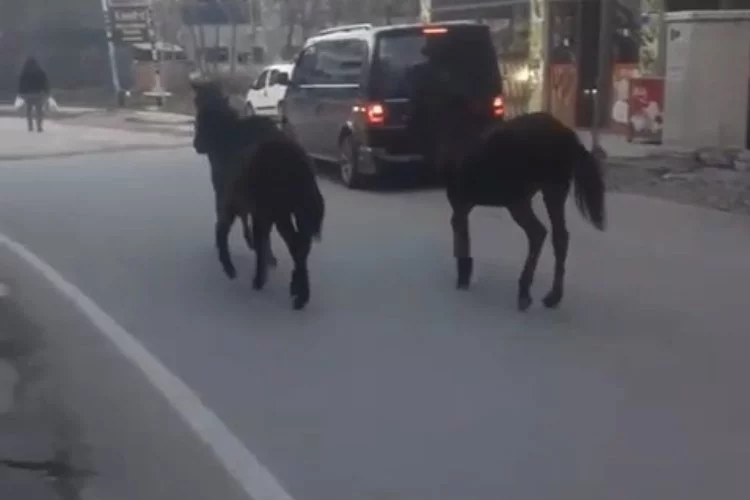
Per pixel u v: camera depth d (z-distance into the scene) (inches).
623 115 1125.7
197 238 641.0
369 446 315.3
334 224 668.7
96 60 2404.0
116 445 319.3
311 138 884.0
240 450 312.8
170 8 2395.4
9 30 2432.3
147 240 637.9
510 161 449.4
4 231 684.1
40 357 409.1
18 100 2025.1
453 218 491.5
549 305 461.7
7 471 301.0
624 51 1159.0
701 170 861.2
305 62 906.1
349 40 823.7
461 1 1393.9
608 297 477.7
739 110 965.8
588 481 289.7
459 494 282.8
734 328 427.8
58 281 534.0
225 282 525.3
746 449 310.2
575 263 546.0
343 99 822.5
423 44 767.1
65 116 1923.0
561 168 447.5
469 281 497.0
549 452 309.1
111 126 1658.5
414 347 409.7
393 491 285.0
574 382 366.3
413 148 780.0
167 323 453.1
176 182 904.9
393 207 732.0
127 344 422.6
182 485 290.0
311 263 557.3
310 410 345.1
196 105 519.2
